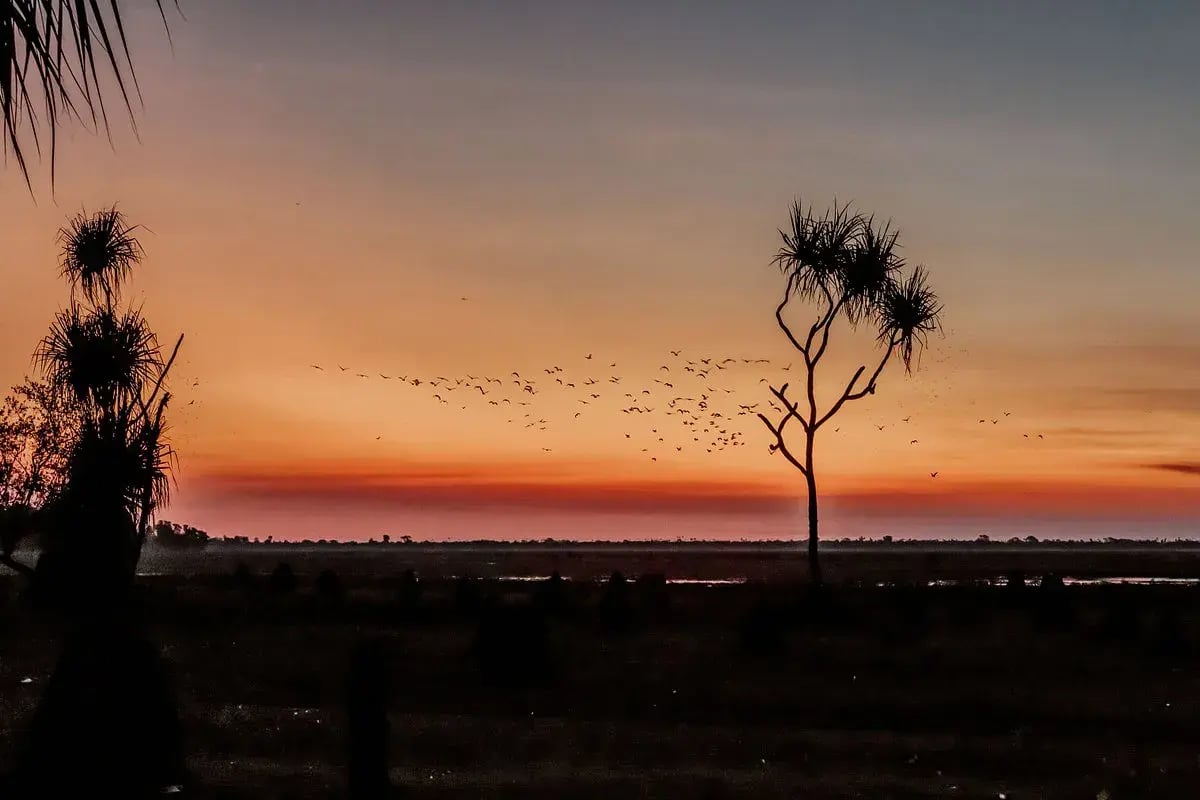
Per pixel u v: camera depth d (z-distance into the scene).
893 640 31.14
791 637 32.91
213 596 46.69
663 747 16.77
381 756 11.54
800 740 17.55
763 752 16.55
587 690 22.72
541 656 23.72
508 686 23.23
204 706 19.97
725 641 32.06
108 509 16.41
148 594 39.84
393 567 127.25
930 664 26.11
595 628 36.41
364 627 36.31
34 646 27.05
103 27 4.30
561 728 18.47
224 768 14.36
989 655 28.00
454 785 13.81
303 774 14.05
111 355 23.28
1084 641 31.77
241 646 29.91
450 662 25.88
